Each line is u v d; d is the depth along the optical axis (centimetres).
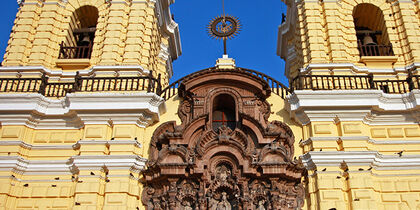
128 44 2048
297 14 2255
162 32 2639
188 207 1648
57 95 1872
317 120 1762
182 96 1909
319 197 1594
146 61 2045
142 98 1772
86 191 1605
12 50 2055
